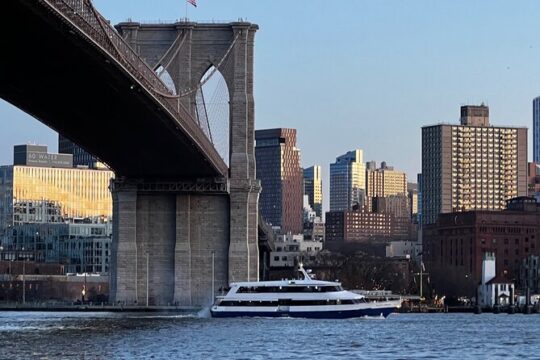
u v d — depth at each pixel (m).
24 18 121.69
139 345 133.12
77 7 132.62
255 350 130.75
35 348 127.00
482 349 140.62
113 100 163.38
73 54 136.88
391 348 138.50
